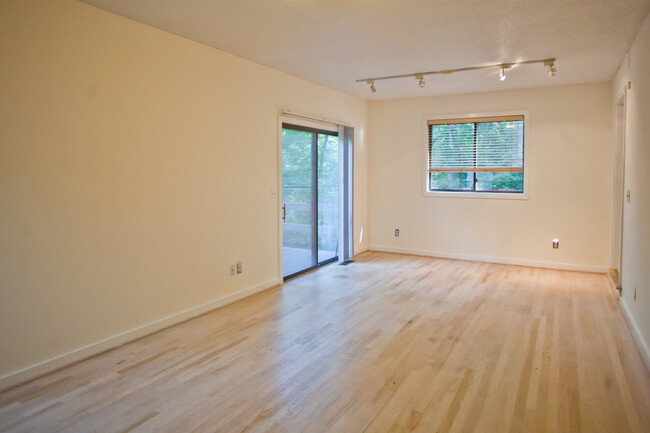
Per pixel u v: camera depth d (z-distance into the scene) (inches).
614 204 212.8
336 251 258.2
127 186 133.7
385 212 282.2
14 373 108.5
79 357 122.3
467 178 258.7
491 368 116.3
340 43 157.3
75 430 89.1
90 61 122.0
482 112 247.4
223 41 154.8
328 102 235.9
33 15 108.9
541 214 237.0
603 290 192.4
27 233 109.9
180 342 135.3
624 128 170.6
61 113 115.6
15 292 108.3
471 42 155.9
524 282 206.7
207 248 163.9
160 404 98.7
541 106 232.4
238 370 115.6
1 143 103.9
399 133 273.0
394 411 95.4
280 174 200.5
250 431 88.3
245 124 179.5
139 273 138.6
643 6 122.6
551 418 92.4
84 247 122.8
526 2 120.3
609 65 186.2
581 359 121.8
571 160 227.8
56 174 115.3
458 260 257.9
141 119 137.0
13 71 105.4
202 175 160.2
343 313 162.2
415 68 192.5
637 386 106.0
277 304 173.8
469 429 88.6
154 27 139.7
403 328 146.3
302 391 104.3
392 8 124.5
